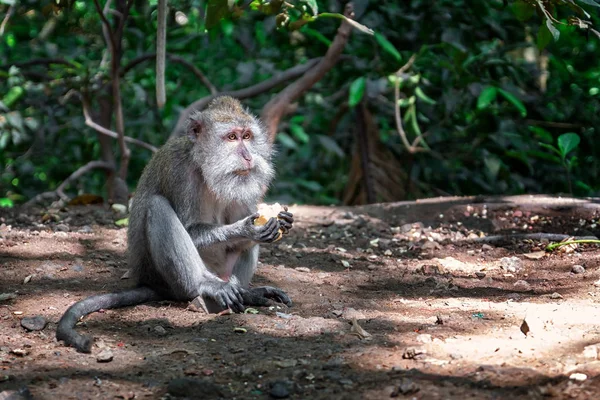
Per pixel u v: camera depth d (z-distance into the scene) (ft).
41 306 22.88
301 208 38.81
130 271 25.31
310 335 20.53
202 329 21.09
